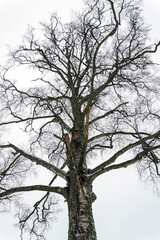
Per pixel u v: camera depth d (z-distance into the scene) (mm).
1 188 6953
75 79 8984
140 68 8602
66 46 8445
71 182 5766
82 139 7371
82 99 8586
